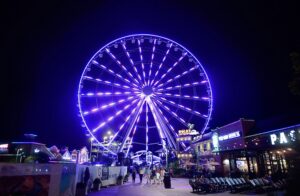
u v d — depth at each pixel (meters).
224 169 35.97
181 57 45.31
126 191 21.95
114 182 29.19
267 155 26.80
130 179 42.91
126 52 45.69
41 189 12.30
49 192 12.87
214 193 19.42
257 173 26.45
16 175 10.98
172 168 47.34
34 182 11.89
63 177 14.56
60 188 14.09
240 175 26.00
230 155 31.72
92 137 39.69
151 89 45.25
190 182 21.22
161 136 46.06
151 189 23.56
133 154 65.38
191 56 44.62
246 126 32.41
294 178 11.46
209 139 42.22
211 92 42.88
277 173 21.89
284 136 24.23
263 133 27.41
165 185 24.50
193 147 48.09
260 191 18.23
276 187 18.23
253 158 29.75
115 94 43.53
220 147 37.69
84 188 17.47
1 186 10.29
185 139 49.38
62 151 46.50
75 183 16.88
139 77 45.47
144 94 44.72
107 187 26.31
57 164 13.78
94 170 23.20
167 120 45.41
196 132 49.38
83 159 51.47
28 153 24.42
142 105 45.28
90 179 21.83
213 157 39.69
